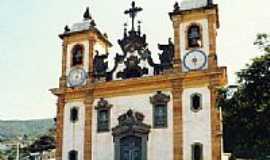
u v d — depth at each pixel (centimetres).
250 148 2994
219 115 3728
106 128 4119
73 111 4319
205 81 3819
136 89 4084
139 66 4191
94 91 4262
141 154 3903
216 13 4106
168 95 3934
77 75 4419
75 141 4222
